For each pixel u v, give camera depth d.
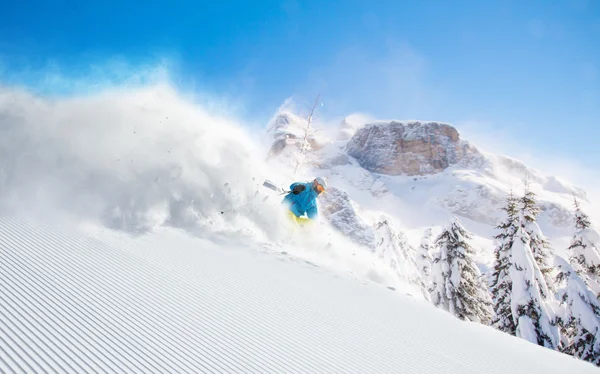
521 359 5.48
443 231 23.58
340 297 5.59
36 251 4.41
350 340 4.32
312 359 3.70
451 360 4.60
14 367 2.57
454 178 192.88
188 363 3.11
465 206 170.88
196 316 3.89
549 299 19.55
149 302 3.91
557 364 5.83
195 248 5.82
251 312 4.30
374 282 7.19
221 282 4.85
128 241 5.41
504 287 20.77
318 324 4.50
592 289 21.59
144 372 2.85
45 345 2.88
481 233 156.00
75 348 2.93
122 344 3.13
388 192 183.75
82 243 4.95
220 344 3.52
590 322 18.02
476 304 22.34
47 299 3.51
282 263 6.34
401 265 24.70
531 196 21.50
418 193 187.50
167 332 3.47
